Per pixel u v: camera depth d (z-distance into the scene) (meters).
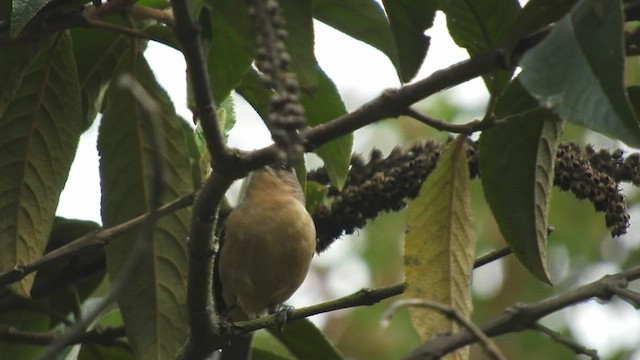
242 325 6.95
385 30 7.06
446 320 7.12
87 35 8.12
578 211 13.98
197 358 6.97
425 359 6.21
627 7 5.84
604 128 4.83
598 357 5.56
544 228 7.00
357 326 13.98
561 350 13.71
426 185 7.16
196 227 6.16
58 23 6.86
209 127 5.39
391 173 8.34
